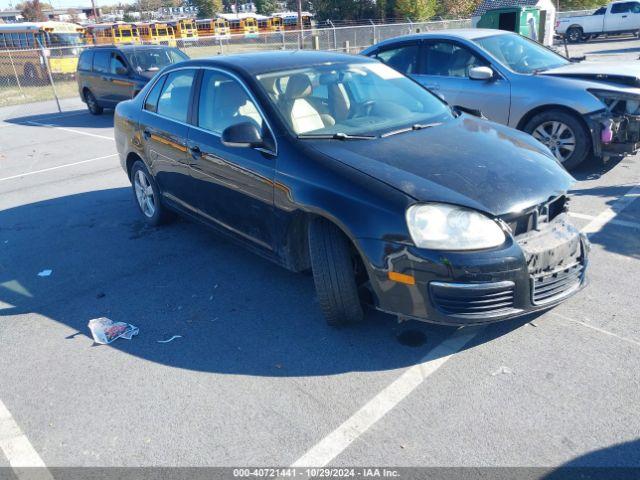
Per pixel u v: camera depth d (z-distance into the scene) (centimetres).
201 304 417
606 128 608
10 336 391
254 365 338
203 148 444
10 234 605
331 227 342
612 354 324
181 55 1492
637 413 279
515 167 342
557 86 635
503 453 260
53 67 2644
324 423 286
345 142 371
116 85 1423
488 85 680
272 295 424
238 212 424
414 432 276
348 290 342
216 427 288
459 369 320
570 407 285
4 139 1279
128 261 506
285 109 395
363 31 2455
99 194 743
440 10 4259
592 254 451
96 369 345
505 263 301
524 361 323
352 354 342
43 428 296
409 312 317
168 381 328
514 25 1916
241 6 9794
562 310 372
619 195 580
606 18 2773
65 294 450
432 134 389
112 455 274
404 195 311
